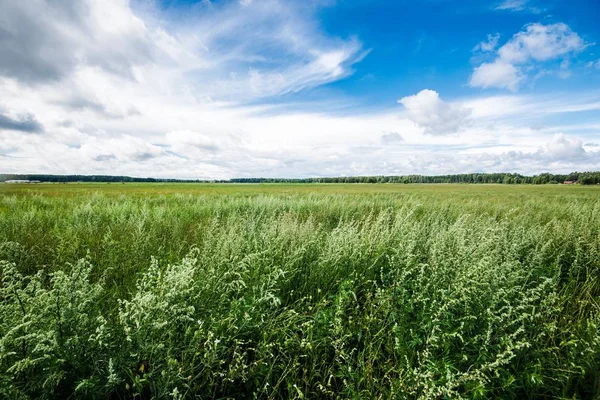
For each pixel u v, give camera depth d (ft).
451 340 9.21
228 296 11.60
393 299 10.56
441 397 7.54
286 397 8.09
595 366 8.18
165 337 8.29
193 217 35.17
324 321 9.94
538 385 7.80
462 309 9.92
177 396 6.79
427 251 15.87
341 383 8.50
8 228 21.61
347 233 16.17
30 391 6.90
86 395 6.97
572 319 11.19
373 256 14.65
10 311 7.73
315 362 8.57
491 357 8.32
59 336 7.39
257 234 18.30
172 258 16.15
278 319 10.11
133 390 7.73
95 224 23.39
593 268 16.17
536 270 14.06
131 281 13.70
